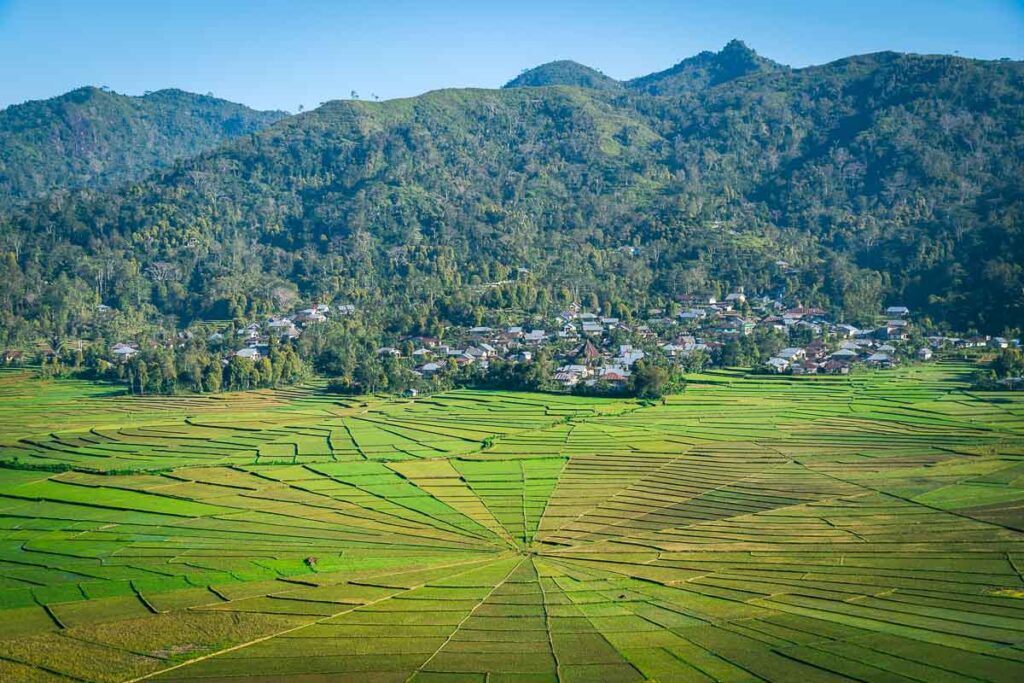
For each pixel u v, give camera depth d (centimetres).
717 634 9912
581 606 10819
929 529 13062
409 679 8906
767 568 11919
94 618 10481
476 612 10644
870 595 10888
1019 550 12112
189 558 12519
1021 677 8619
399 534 13650
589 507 14850
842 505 14375
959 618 10094
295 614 10612
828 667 8981
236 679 8931
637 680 8819
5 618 10469
